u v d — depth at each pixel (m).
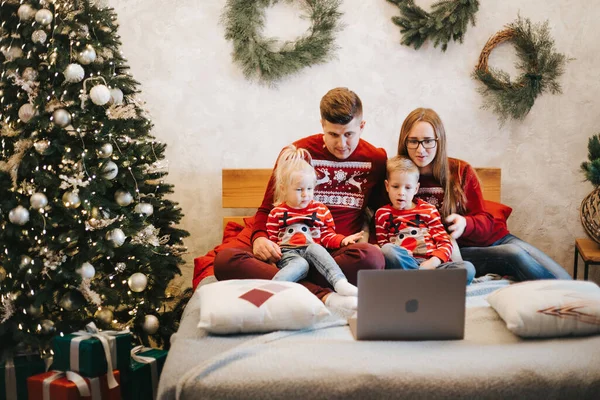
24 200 2.17
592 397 1.43
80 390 1.81
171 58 2.93
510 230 3.06
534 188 3.03
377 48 2.94
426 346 1.62
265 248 2.28
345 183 2.56
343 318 1.89
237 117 2.97
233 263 2.19
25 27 2.21
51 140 2.20
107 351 1.86
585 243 2.80
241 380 1.45
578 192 3.02
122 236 2.21
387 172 2.48
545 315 1.66
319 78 2.95
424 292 1.67
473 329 1.76
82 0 2.30
